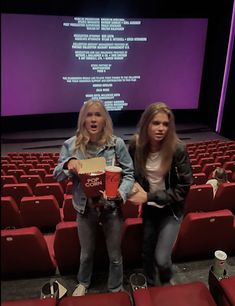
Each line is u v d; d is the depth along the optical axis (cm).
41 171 620
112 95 1242
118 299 183
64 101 1212
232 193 385
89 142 207
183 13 1192
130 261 263
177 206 223
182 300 185
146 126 204
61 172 201
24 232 225
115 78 1223
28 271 249
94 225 220
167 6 1173
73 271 259
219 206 394
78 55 1163
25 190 436
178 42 1227
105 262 259
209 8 1202
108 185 188
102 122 199
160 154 210
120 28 1166
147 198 209
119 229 219
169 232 225
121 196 197
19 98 1161
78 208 212
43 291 200
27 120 1289
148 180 219
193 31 1223
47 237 315
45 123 1310
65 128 1330
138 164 215
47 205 350
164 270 239
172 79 1273
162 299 185
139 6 1156
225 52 1233
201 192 379
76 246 241
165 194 211
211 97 1338
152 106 202
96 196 197
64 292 211
